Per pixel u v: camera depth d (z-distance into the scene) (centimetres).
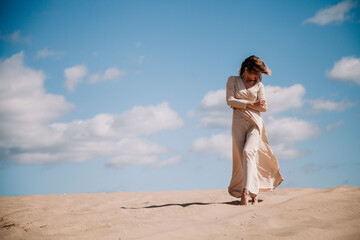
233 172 561
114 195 787
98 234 370
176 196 726
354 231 341
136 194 794
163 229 384
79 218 454
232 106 550
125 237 359
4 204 662
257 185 516
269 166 552
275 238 326
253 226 370
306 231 339
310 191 642
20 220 465
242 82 548
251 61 533
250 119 536
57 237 365
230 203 549
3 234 384
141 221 415
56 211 540
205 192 753
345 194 493
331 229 344
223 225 380
